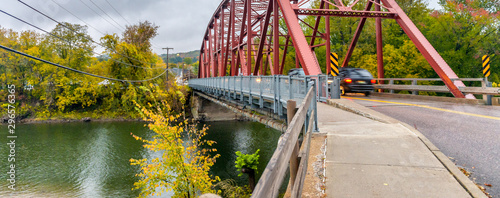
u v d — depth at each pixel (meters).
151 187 10.02
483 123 7.05
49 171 22.08
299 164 2.81
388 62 28.30
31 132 38.50
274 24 20.25
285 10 15.95
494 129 6.30
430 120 7.80
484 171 3.86
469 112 9.07
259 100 12.95
